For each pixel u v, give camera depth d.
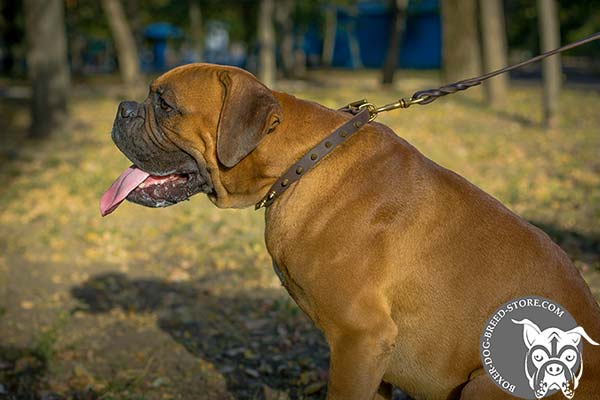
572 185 9.56
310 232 3.19
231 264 7.08
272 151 3.28
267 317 5.82
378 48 51.62
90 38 39.91
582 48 33.69
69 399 4.55
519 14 34.81
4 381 4.79
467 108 18.06
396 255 3.13
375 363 3.10
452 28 20.84
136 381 4.69
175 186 3.52
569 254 6.73
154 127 3.39
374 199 3.18
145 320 5.77
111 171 11.32
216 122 3.29
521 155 11.71
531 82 29.59
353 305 3.10
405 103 3.70
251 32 40.44
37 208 9.28
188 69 3.37
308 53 53.03
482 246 3.14
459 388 3.16
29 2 14.76
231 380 4.80
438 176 3.29
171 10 39.12
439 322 3.12
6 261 7.30
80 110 19.34
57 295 6.34
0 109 20.20
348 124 3.33
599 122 15.45
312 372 4.84
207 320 5.78
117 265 7.22
